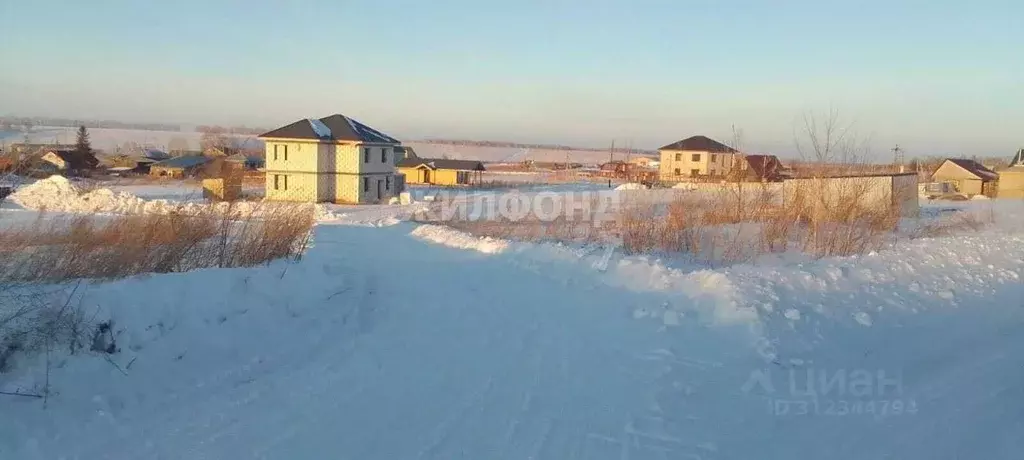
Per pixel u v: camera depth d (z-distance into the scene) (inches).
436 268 534.6
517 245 612.4
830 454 199.9
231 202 565.3
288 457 196.1
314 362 292.2
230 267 378.9
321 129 1786.4
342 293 384.5
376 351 309.0
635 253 608.1
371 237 796.0
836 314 348.8
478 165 2780.5
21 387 220.1
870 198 834.2
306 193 1745.8
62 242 342.0
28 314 249.0
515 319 370.0
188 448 200.7
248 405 238.4
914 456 195.6
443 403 243.3
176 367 262.1
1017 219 1079.6
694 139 2915.8
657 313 364.2
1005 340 315.9
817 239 628.1
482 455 199.6
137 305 278.2
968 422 216.2
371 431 216.8
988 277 454.3
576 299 417.4
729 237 665.0
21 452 192.5
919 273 453.4
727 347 306.8
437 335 337.4
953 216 1123.3
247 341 297.7
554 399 247.8
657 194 1480.1
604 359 296.4
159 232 390.6
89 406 222.1
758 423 225.1
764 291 381.1
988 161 3649.1
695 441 211.2
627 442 210.2
